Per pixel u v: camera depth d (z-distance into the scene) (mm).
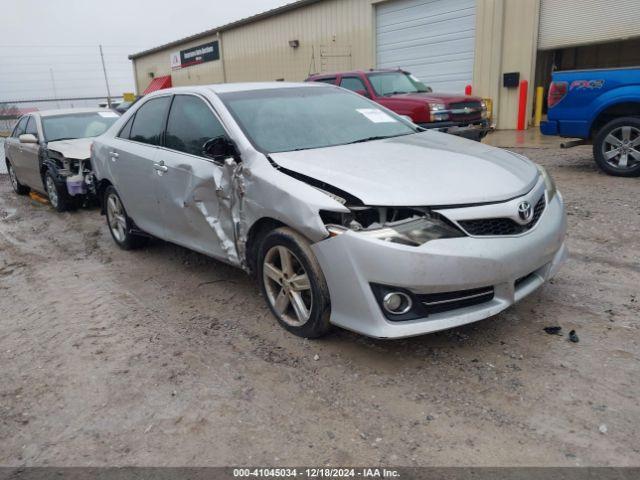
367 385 3180
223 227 4223
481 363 3324
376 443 2695
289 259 3678
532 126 14969
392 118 5023
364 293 3191
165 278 5223
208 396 3180
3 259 6352
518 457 2535
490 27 14609
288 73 21438
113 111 9984
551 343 3496
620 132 7574
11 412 3182
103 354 3771
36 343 4039
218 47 25172
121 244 6215
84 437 2895
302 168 3629
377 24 17594
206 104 4562
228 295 4668
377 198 3186
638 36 12320
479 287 3211
